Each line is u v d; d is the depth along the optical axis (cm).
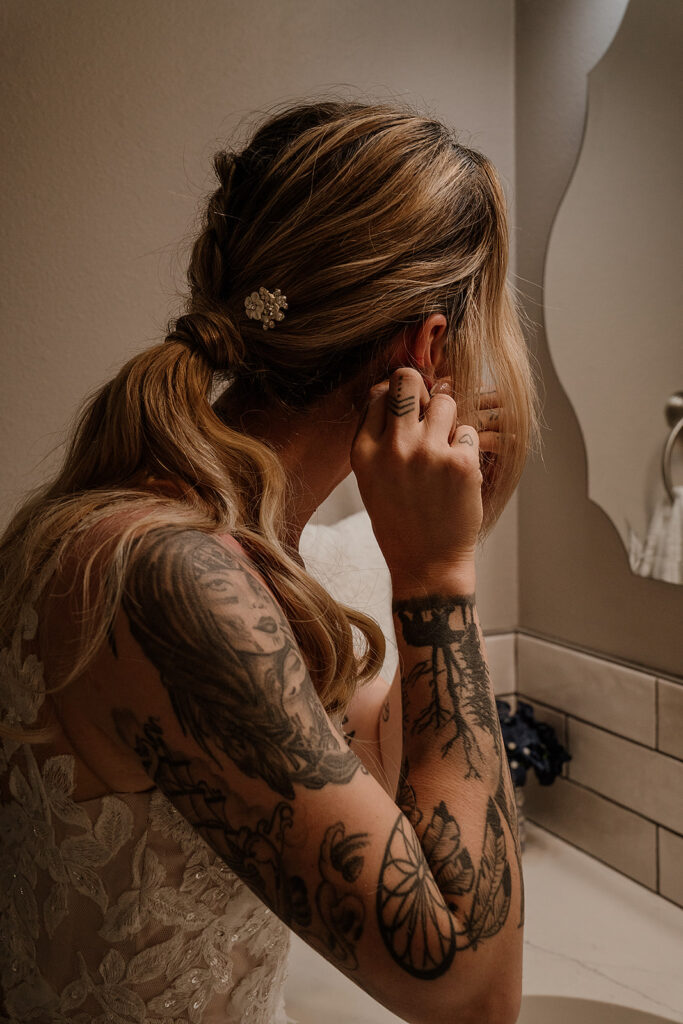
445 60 151
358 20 144
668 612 132
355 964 53
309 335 66
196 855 61
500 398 76
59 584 58
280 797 52
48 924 62
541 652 159
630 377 133
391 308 66
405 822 55
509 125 158
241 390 72
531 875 141
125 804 60
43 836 62
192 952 63
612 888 137
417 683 63
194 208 137
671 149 124
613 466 138
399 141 66
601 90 137
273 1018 75
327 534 136
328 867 51
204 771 52
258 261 67
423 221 66
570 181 144
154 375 66
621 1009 106
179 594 53
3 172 126
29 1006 64
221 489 63
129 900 60
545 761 142
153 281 136
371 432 67
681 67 122
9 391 130
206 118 136
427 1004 54
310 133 67
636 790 137
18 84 126
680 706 128
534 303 156
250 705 52
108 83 130
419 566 65
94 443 67
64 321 132
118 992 61
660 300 127
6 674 62
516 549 166
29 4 125
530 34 154
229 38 136
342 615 68
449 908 56
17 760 64
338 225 64
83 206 131
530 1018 110
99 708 55
